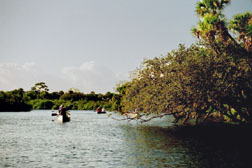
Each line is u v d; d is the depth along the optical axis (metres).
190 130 38.03
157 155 20.75
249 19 32.88
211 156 20.14
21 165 18.44
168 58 37.25
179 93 33.25
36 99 176.88
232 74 33.53
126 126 49.44
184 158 19.55
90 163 18.73
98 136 34.50
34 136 35.03
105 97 162.00
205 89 32.84
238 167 16.94
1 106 124.25
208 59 33.75
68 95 179.25
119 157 20.41
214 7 34.75
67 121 65.06
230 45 34.03
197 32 35.84
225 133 33.78
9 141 30.34
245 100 34.28
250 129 35.16
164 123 54.12
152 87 36.69
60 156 21.33
